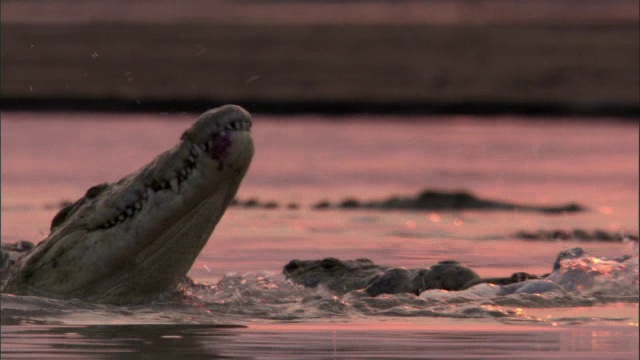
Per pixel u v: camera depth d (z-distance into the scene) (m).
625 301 26.64
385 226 45.00
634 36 157.00
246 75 146.38
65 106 130.38
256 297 27.03
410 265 34.41
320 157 77.31
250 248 38.16
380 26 165.88
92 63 146.12
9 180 61.03
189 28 165.00
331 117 123.81
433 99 137.75
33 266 25.62
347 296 27.41
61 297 25.28
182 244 25.19
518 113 131.38
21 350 21.23
